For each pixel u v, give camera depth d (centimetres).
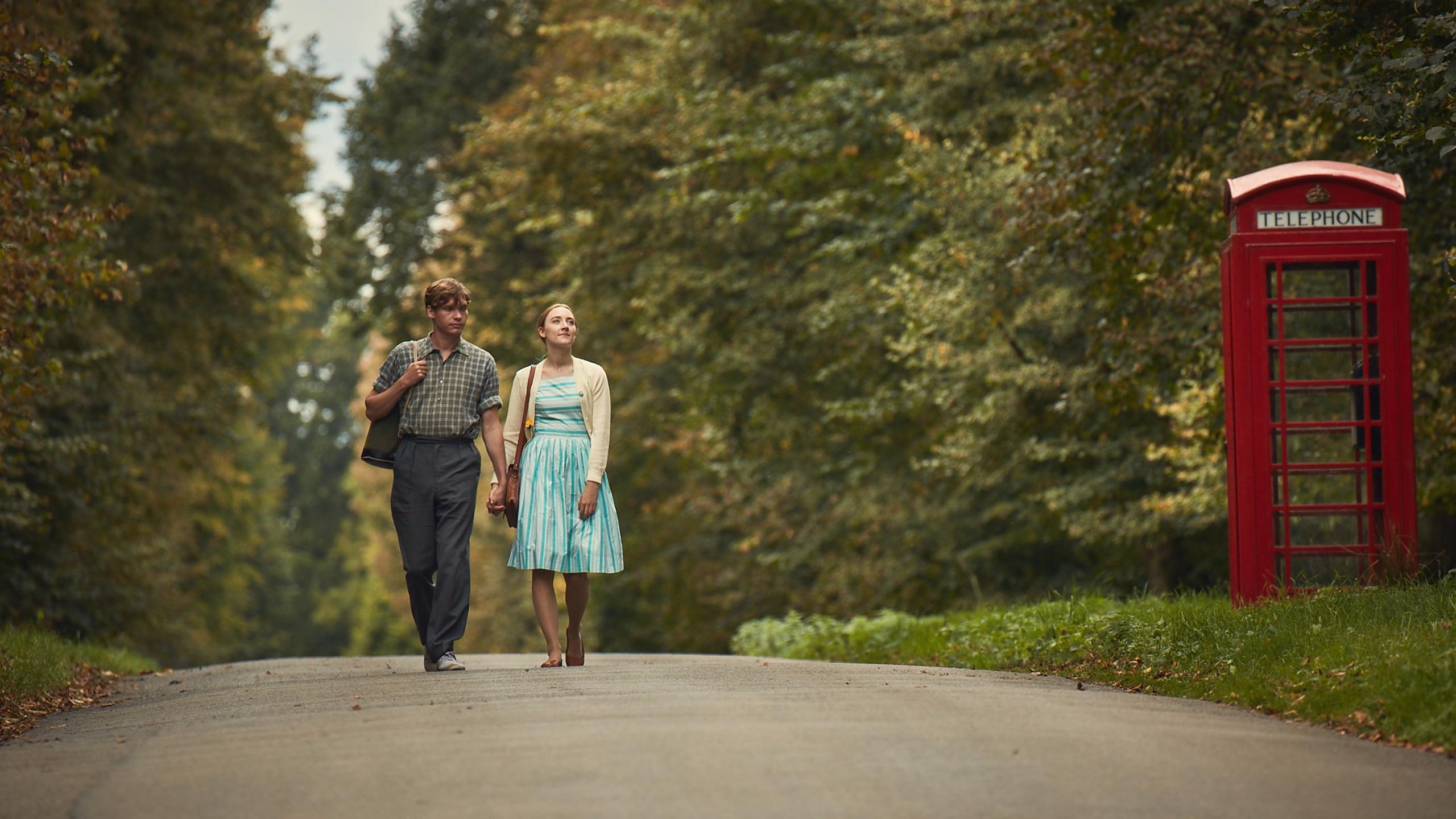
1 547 5372
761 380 5719
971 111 4834
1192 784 1307
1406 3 2612
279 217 6931
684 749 1440
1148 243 3606
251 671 2902
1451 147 2269
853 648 3950
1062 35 3469
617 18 6706
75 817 1248
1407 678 1695
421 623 2416
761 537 6350
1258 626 2212
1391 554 2467
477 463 2381
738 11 5712
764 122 5478
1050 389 4503
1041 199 3506
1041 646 2708
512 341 8194
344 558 18562
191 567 7912
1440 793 1292
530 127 5941
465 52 8812
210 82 6391
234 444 7862
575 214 6138
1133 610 2762
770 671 2266
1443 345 3406
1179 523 4481
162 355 6769
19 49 3162
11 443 3484
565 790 1275
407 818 1198
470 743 1512
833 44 5428
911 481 5606
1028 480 5019
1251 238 2534
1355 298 2525
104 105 5506
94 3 4981
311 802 1270
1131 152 3453
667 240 5806
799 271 5700
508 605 11019
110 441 5544
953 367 4719
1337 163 2655
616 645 8894
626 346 7181
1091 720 1648
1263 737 1577
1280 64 3406
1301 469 2522
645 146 5906
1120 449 4653
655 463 7762
